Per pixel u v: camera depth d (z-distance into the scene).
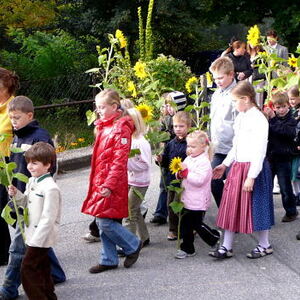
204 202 4.98
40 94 10.54
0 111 4.78
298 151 5.82
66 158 8.82
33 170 4.12
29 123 4.49
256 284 4.53
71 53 13.87
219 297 4.34
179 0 13.27
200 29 15.66
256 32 6.30
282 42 14.71
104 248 4.87
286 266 4.84
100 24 13.33
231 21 15.02
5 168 4.20
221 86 5.48
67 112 10.43
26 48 14.25
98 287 4.59
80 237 5.75
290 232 5.57
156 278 4.70
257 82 6.27
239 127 4.95
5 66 13.20
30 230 4.14
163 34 14.10
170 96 6.00
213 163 5.55
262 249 5.05
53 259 4.61
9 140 4.72
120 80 8.41
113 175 4.57
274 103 5.68
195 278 4.68
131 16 13.33
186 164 5.01
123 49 13.23
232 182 4.93
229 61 5.48
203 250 5.25
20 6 14.05
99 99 4.66
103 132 4.70
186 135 5.39
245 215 4.86
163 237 5.60
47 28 14.56
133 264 4.98
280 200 6.51
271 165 5.78
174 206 4.89
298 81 5.37
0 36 14.27
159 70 8.90
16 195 4.24
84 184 7.91
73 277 4.80
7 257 5.01
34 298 4.08
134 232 5.24
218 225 5.00
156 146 6.01
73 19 13.50
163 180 5.50
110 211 4.62
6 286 4.37
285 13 14.15
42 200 4.10
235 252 5.16
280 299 4.28
